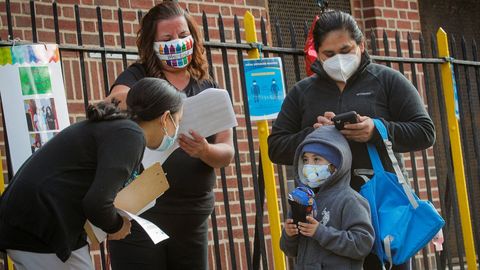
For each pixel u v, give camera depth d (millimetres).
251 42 8352
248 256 8320
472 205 9859
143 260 6301
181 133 6199
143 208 5684
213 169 6598
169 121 5711
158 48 6641
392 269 6652
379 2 11898
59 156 5375
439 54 9766
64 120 6805
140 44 6750
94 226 5480
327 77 6781
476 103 13180
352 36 6680
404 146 6590
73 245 5332
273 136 6984
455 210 9656
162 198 6367
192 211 6465
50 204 5281
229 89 8203
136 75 6684
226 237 9930
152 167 5609
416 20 12250
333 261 6305
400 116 6711
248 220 10164
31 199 5301
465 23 13469
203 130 6223
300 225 6281
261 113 8273
